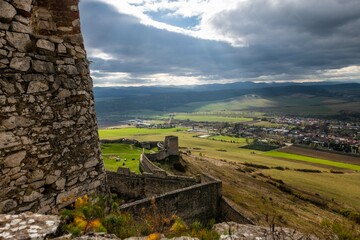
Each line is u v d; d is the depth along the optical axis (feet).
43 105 22.95
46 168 22.89
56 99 24.11
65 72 25.14
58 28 26.12
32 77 22.22
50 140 23.34
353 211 176.65
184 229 24.66
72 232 18.39
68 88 25.32
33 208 21.66
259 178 248.52
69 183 24.88
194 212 89.76
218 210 101.81
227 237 21.67
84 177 26.71
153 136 591.37
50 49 23.93
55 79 24.12
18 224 15.79
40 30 25.44
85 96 27.37
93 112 28.76
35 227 15.61
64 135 24.68
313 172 330.13
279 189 223.71
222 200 100.89
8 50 20.71
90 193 27.30
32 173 21.83
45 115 23.06
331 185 268.62
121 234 22.77
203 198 93.61
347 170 360.48
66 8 26.50
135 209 61.52
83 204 23.29
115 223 23.48
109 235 18.07
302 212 150.61
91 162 27.76
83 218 21.48
